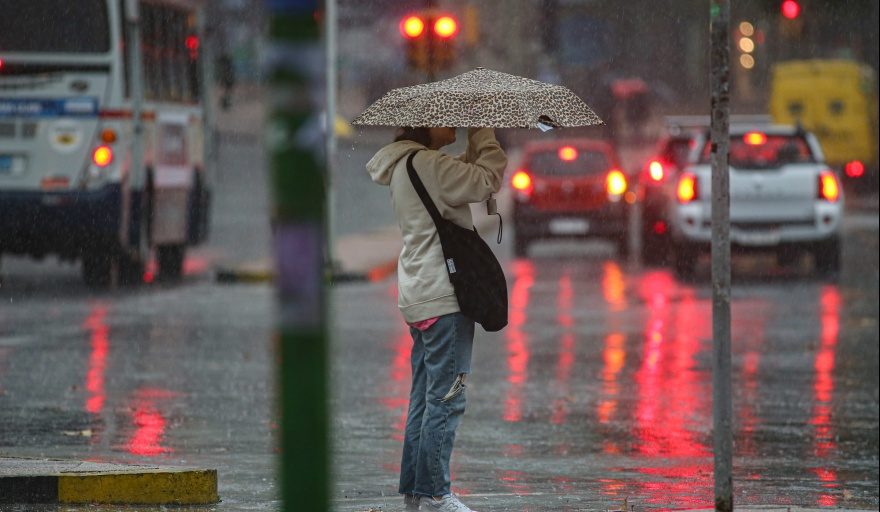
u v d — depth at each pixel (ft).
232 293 186.29
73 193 186.60
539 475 78.38
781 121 435.94
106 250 189.67
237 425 93.91
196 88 225.76
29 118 187.52
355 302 174.50
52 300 175.22
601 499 71.20
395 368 120.26
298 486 30.30
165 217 205.36
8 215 187.42
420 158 61.11
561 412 100.01
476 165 61.41
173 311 163.84
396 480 76.38
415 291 61.16
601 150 241.55
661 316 156.46
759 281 193.67
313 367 29.84
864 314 156.87
